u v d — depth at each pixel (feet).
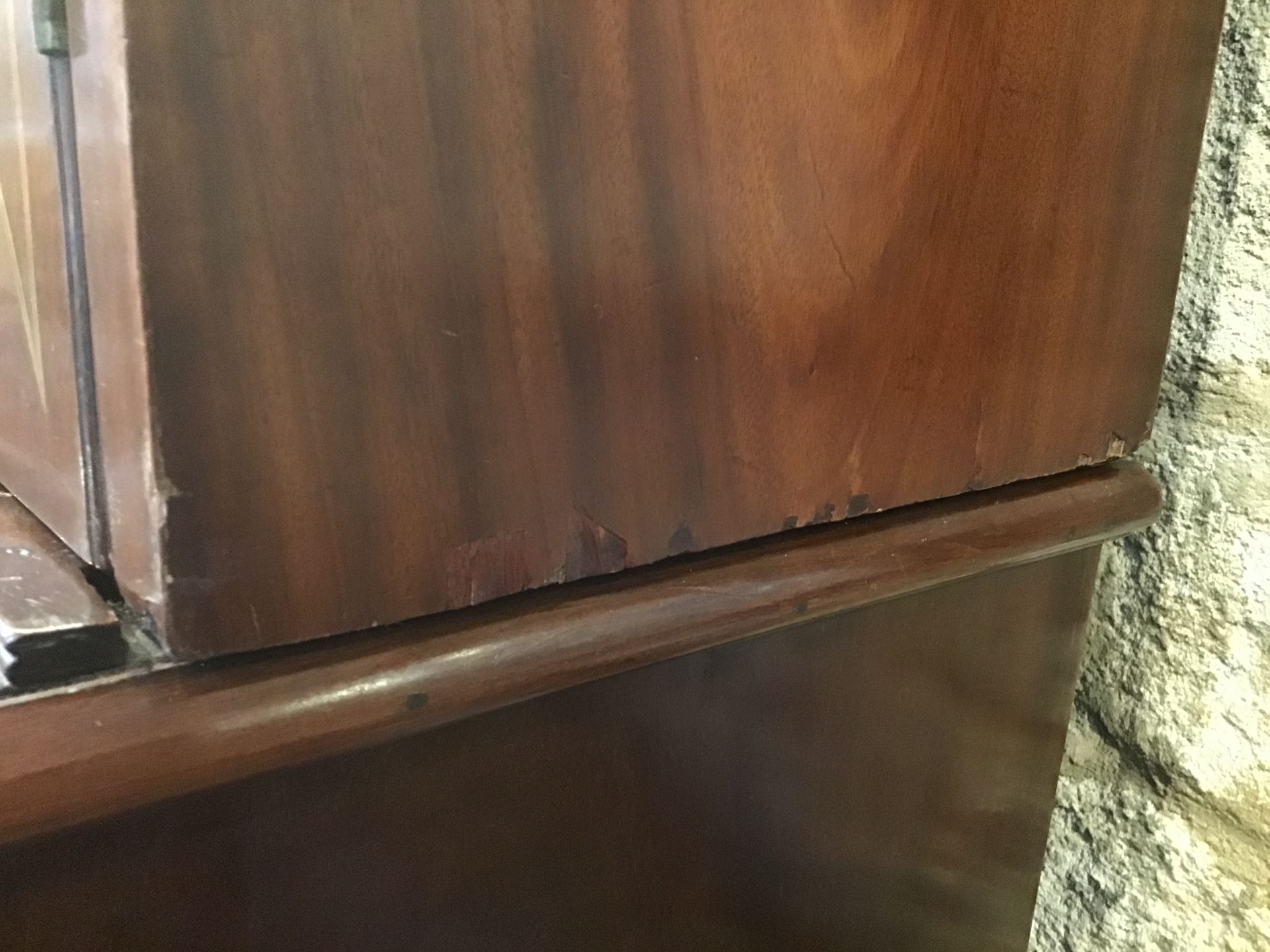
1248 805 1.69
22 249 0.89
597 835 1.19
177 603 0.76
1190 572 1.74
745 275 1.06
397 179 0.80
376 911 1.02
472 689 0.92
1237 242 1.62
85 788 0.74
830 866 1.50
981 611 1.58
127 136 0.68
